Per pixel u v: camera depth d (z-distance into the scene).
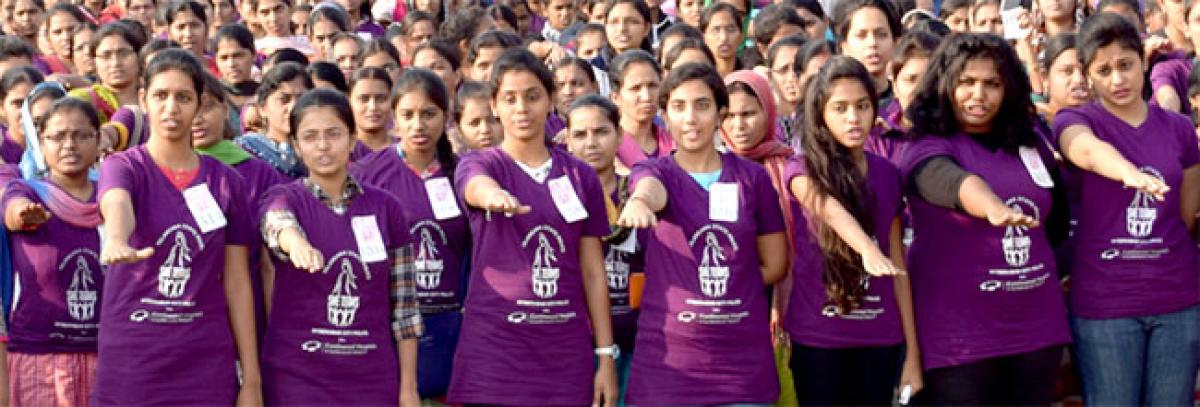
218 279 4.85
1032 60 7.31
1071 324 5.49
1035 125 5.30
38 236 5.30
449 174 5.81
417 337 5.09
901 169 5.17
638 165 5.06
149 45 7.01
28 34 10.21
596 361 5.30
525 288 5.03
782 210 5.19
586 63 6.91
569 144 5.80
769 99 5.56
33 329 5.34
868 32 6.43
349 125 4.95
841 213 4.89
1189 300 5.40
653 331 5.02
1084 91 5.62
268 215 4.80
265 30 10.03
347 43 8.25
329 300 4.83
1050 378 5.21
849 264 4.95
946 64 5.07
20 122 6.49
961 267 5.07
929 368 5.17
